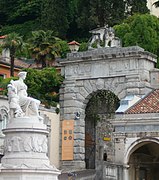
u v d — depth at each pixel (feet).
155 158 156.66
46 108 170.91
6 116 163.32
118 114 147.33
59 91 177.99
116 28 214.07
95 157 173.27
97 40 174.91
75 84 174.70
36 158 100.42
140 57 163.84
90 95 172.86
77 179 136.26
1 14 305.32
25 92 106.63
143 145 150.20
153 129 142.10
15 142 101.04
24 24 292.20
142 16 210.38
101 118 176.35
